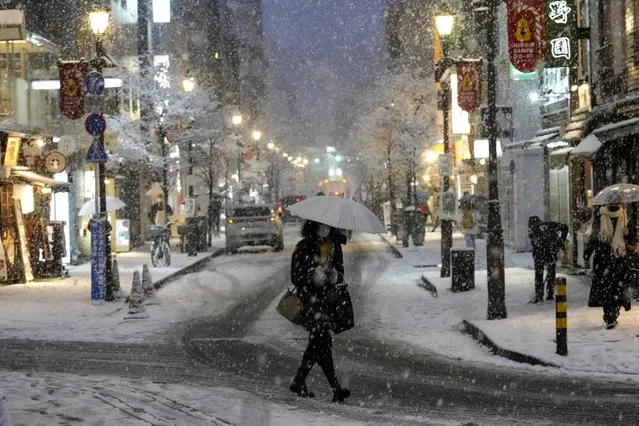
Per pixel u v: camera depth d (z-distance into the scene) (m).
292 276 12.75
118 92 54.47
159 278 34.69
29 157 36.72
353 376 15.43
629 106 28.14
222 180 91.31
